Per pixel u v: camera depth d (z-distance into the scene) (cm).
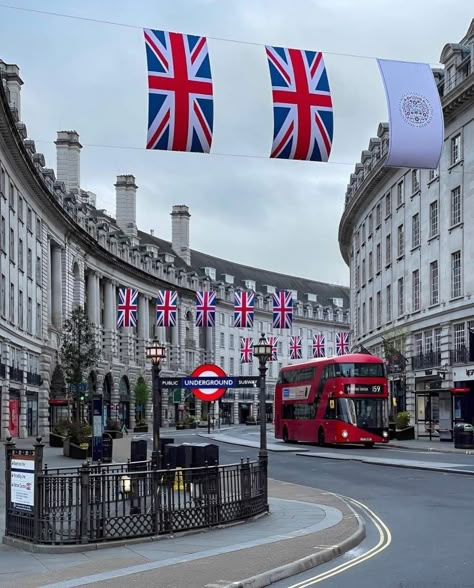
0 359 4681
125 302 5612
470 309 4228
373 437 3850
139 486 1288
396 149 1725
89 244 6975
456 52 4366
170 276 9612
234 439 5328
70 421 4881
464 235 4294
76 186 7162
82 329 5506
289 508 1697
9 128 4375
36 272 5634
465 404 4247
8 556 1180
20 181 5059
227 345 11119
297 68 1673
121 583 956
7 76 5634
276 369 12088
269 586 976
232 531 1378
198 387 1667
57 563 1116
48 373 5888
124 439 2130
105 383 7706
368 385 3897
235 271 12269
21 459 1276
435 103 1756
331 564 1109
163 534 1305
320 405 4069
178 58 1611
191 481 1362
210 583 948
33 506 1241
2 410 4700
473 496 1884
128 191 8906
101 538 1235
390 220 5622
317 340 7350
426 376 4719
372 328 6194
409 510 1678
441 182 4600
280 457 3453
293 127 1653
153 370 1683
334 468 2823
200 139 1611
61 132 7094
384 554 1171
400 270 5350
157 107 1588
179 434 6750
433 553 1164
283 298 5284
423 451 3722
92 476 1241
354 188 6919
